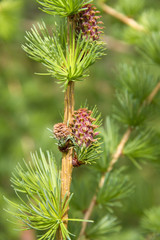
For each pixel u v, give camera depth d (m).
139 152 0.44
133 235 0.61
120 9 0.62
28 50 0.35
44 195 0.34
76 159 0.34
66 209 0.34
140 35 0.62
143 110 0.45
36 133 0.86
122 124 0.46
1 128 0.84
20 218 0.33
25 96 0.95
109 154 0.43
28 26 0.89
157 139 0.45
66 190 0.34
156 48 0.50
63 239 0.34
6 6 0.75
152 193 0.53
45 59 0.34
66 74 0.34
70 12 0.33
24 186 0.34
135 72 0.47
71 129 0.34
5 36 0.81
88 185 0.45
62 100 1.00
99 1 0.58
